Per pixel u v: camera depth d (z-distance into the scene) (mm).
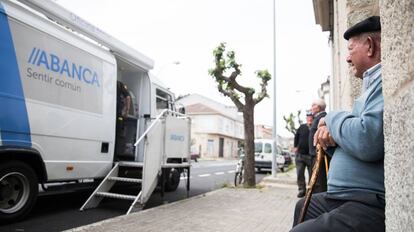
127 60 8297
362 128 1517
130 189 9484
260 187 11883
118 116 8156
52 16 6180
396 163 822
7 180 5336
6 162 5215
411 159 725
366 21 1823
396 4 819
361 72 1891
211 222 5777
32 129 5512
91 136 6801
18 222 5547
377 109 1509
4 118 5074
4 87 5090
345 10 4352
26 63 5457
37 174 5824
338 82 7133
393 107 848
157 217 5988
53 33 6004
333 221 1578
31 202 5590
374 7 4039
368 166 1631
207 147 60406
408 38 752
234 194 9734
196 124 61438
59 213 6457
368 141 1497
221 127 63781
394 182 837
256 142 23609
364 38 1833
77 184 7047
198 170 22547
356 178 1664
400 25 795
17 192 5477
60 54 6117
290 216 6652
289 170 27656
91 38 7102
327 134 1800
